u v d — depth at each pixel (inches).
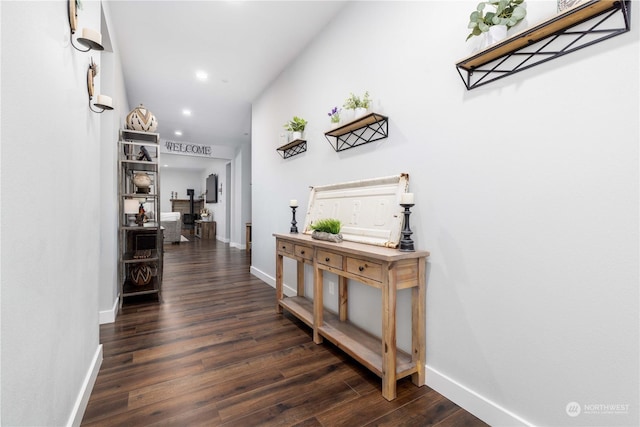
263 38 112.0
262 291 139.9
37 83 34.7
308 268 117.2
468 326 57.5
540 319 47.2
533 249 48.0
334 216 92.9
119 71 121.0
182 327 97.0
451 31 61.0
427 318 65.6
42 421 36.4
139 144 125.8
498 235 52.8
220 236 368.5
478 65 55.2
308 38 112.0
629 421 38.7
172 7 94.5
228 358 76.7
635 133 37.9
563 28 43.8
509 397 51.1
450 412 56.9
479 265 55.7
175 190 471.8
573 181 43.4
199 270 186.2
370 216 78.7
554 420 45.6
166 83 150.6
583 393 42.6
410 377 69.4
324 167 105.9
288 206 132.2
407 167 71.6
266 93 156.0
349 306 90.1
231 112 194.5
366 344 74.2
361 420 54.2
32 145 33.4
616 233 39.5
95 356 67.7
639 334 37.8
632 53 38.0
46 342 37.7
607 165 40.2
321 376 68.5
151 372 69.7
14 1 29.3
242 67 134.6
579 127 42.8
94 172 65.9
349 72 92.2
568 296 44.1
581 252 42.7
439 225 63.4
